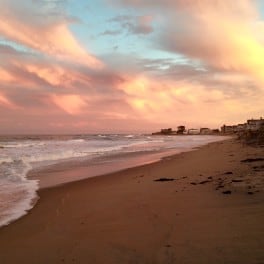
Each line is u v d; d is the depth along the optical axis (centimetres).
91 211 895
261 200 795
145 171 1827
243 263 453
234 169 1526
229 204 795
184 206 831
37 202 1053
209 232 597
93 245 605
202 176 1387
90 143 5909
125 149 4134
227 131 18912
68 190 1278
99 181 1516
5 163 2166
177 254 515
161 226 677
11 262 554
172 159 2561
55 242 645
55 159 2648
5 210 942
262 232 561
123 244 593
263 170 1351
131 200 995
